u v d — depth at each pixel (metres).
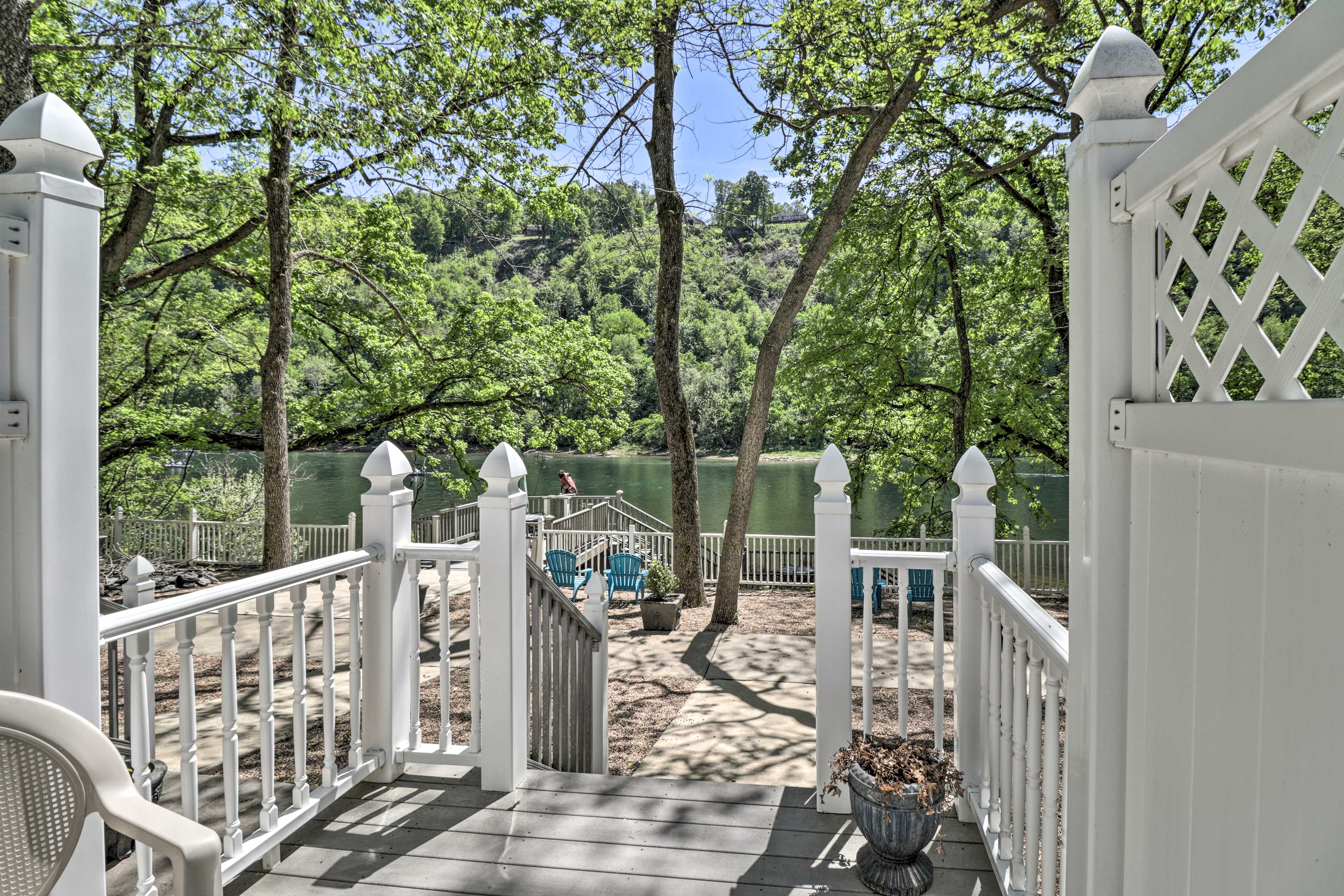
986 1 9.55
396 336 16.11
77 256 1.85
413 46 9.73
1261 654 0.89
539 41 10.48
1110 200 1.37
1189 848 1.11
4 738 1.39
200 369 16.22
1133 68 1.36
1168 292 1.20
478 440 16.28
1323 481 0.75
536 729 3.77
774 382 10.62
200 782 3.64
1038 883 2.13
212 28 8.03
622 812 3.07
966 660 2.91
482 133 11.02
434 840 2.86
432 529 15.48
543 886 2.59
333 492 32.22
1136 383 1.31
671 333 11.76
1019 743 2.24
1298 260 0.78
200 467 19.75
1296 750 0.81
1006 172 14.59
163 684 7.18
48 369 1.77
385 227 14.82
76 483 1.84
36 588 1.75
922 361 16.52
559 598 3.92
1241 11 11.01
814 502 3.08
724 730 6.56
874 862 2.60
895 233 15.12
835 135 13.62
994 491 14.74
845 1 8.89
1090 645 1.43
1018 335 14.96
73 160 1.85
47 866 1.37
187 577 13.10
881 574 11.33
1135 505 1.33
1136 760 1.33
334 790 2.95
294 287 14.99
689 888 2.58
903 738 2.97
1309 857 0.78
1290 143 0.81
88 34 8.55
